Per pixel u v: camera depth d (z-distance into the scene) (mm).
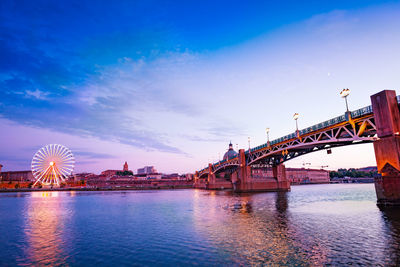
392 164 35094
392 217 30156
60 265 17172
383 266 15492
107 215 40625
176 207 50969
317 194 82312
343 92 45938
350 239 21719
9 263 17609
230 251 19203
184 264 16750
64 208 52312
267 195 80250
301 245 20234
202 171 189250
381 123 37031
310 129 57750
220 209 45156
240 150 99438
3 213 44531
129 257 18562
